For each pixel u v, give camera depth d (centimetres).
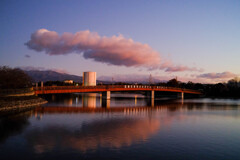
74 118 4556
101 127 3678
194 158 2227
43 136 3022
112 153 2330
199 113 5822
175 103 9394
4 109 5391
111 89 10181
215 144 2739
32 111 5469
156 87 12988
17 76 8625
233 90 18650
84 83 14150
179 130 3538
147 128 3653
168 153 2362
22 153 2320
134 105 7962
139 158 2194
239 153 2403
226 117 5103
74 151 2386
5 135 3064
